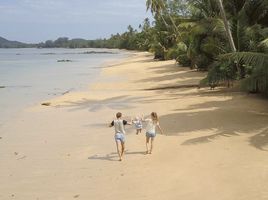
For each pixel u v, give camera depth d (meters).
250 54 16.06
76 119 20.25
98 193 10.28
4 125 19.39
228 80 24.80
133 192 10.18
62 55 143.62
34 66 71.81
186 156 12.68
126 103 24.42
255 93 23.66
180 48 49.72
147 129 13.34
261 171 10.84
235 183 10.17
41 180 11.50
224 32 27.20
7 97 29.95
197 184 10.34
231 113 18.59
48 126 18.84
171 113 19.81
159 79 38.59
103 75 47.69
